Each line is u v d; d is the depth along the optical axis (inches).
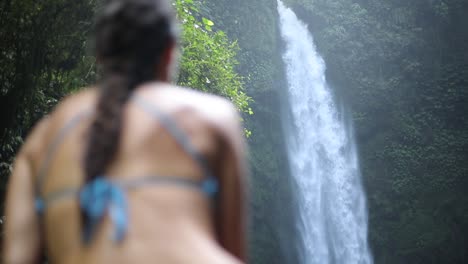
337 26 1402.6
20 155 57.4
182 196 51.1
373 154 1375.5
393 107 1398.9
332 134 1344.7
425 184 1375.5
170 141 52.5
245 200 54.9
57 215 52.2
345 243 1302.9
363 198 1346.0
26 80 367.9
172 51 56.8
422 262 1336.1
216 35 591.2
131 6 55.0
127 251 49.1
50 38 370.0
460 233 1364.4
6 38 358.3
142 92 54.6
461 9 1489.9
